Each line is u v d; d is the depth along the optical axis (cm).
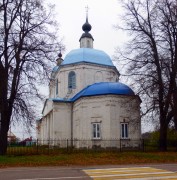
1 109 2508
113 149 3369
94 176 1338
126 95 3612
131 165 1927
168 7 3028
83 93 3791
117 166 1855
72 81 4412
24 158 2234
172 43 3023
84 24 4856
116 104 3588
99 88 3697
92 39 4847
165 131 3031
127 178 1262
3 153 2514
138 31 3188
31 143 4709
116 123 3541
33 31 2631
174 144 4272
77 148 3606
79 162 2102
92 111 3675
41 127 5709
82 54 4425
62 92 4419
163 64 2958
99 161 2164
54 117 4091
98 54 4512
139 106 3152
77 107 3938
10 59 2539
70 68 4419
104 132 3547
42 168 1764
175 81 2933
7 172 1538
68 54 4572
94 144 3588
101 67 4406
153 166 1817
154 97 2950
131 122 3475
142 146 3369
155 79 2955
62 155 2506
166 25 3033
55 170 1623
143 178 1258
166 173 1429
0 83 2481
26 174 1434
